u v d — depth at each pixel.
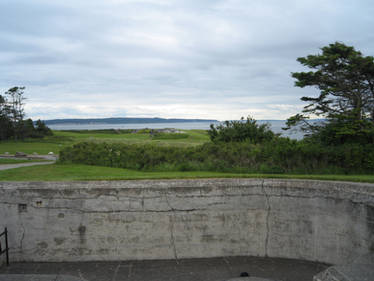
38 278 6.72
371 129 15.70
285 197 8.50
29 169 15.23
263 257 8.62
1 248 8.35
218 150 15.50
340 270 5.28
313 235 8.22
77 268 8.11
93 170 15.08
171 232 8.56
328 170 12.68
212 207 8.61
